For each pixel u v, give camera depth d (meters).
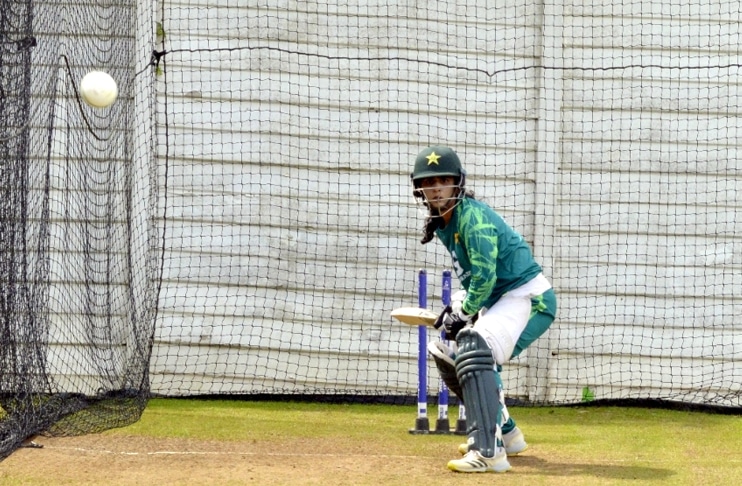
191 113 29.89
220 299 29.89
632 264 30.05
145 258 29.28
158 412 27.44
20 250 22.81
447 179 19.62
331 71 30.00
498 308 20.22
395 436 24.64
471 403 20.05
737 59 30.03
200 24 29.91
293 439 23.98
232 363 29.86
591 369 30.02
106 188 28.50
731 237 29.98
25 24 21.81
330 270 30.02
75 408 25.67
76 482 18.69
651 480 19.67
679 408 29.75
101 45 26.44
